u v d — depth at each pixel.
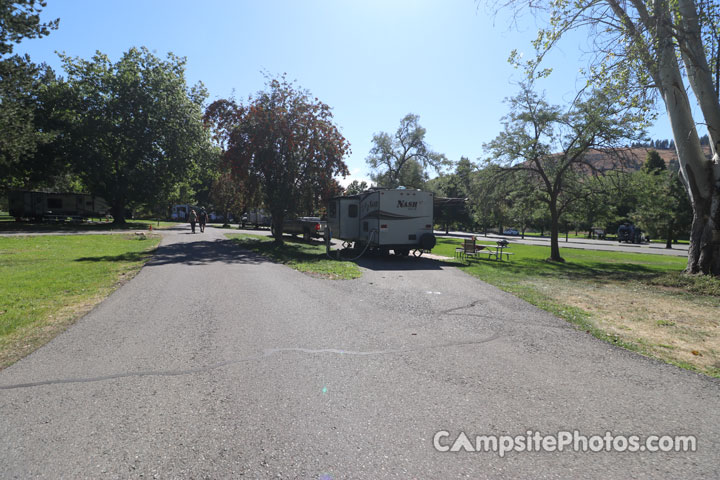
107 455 2.59
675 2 8.63
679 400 3.53
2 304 6.84
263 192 23.19
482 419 3.15
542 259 20.38
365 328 5.74
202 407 3.29
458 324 6.04
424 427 3.01
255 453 2.64
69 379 3.85
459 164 21.62
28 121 23.92
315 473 2.43
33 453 2.61
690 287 9.49
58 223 36.47
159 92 37.16
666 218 35.62
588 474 2.47
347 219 17.20
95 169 34.53
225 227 45.09
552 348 4.95
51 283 8.77
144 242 20.91
